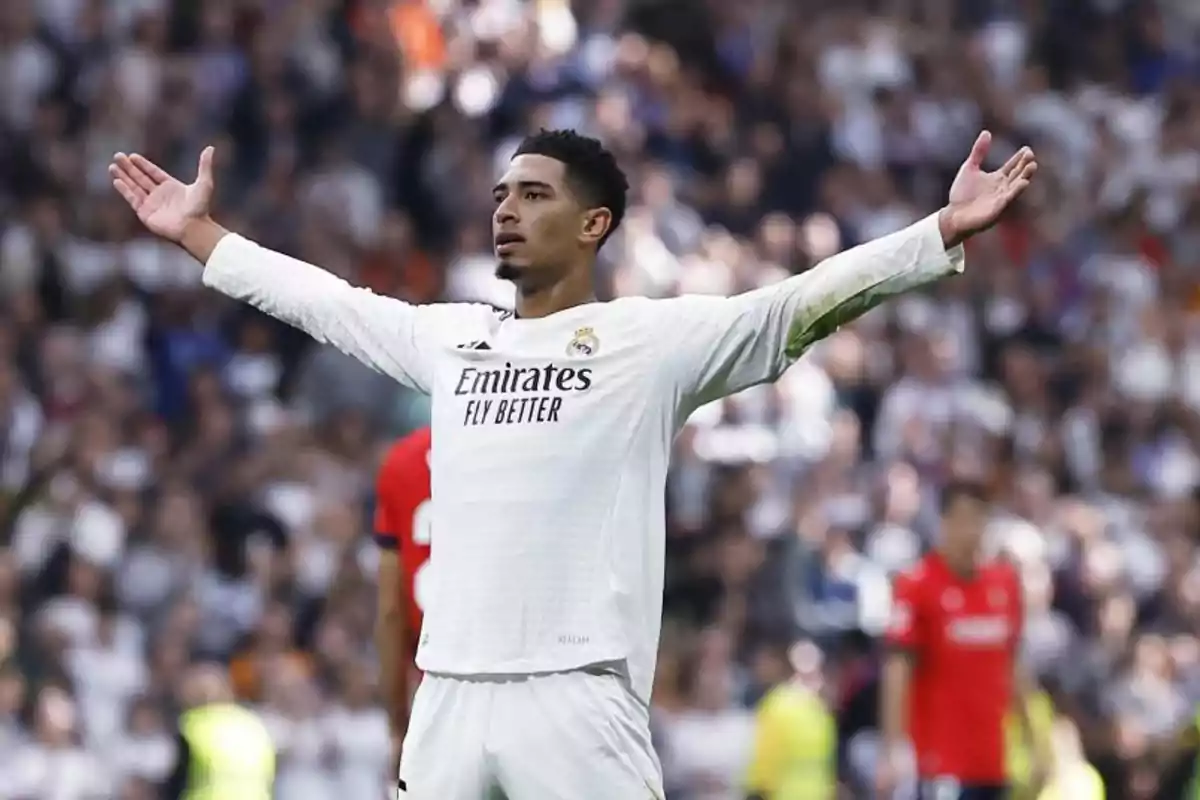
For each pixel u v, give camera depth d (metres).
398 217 58.75
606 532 17.47
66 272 53.88
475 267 57.84
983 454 55.06
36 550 43.91
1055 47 75.38
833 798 42.50
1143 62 76.06
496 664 17.28
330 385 51.44
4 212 55.19
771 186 65.75
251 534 46.69
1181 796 40.72
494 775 17.36
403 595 23.42
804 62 69.56
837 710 45.25
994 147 70.00
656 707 43.66
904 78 71.00
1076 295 64.44
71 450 46.38
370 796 41.12
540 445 17.55
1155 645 47.56
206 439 48.91
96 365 50.94
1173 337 61.84
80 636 41.94
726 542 48.56
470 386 17.94
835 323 17.75
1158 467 58.22
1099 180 70.00
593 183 18.31
